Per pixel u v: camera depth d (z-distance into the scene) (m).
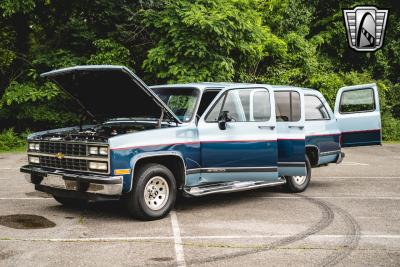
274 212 7.80
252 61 19.02
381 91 24.30
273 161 8.20
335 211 7.92
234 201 8.73
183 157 7.38
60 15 20.88
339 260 5.32
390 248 5.82
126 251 5.55
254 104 8.20
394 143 22.48
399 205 8.48
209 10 17.03
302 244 5.94
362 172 13.07
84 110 8.47
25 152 17.38
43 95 18.38
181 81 16.25
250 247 5.78
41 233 6.31
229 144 7.84
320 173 12.87
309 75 22.86
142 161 7.13
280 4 23.55
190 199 8.91
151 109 7.68
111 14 19.77
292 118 8.85
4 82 20.73
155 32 17.95
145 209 6.98
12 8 18.02
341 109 10.84
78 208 7.92
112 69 6.88
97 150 6.76
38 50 19.72
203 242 5.97
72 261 5.16
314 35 26.44
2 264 5.04
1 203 8.23
